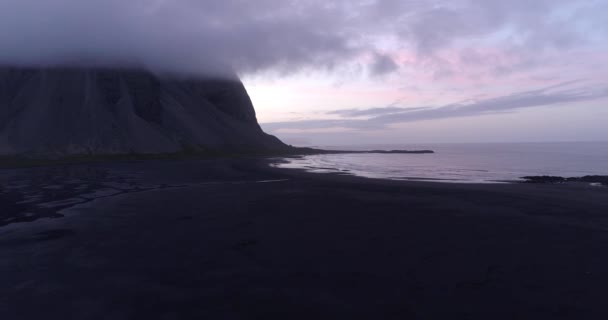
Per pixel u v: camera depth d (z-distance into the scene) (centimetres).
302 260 1045
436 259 1049
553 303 775
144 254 1091
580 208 1777
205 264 1010
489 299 796
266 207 1817
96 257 1063
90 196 2162
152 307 757
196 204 1897
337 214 1647
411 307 760
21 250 1126
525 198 2070
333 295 818
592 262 1019
